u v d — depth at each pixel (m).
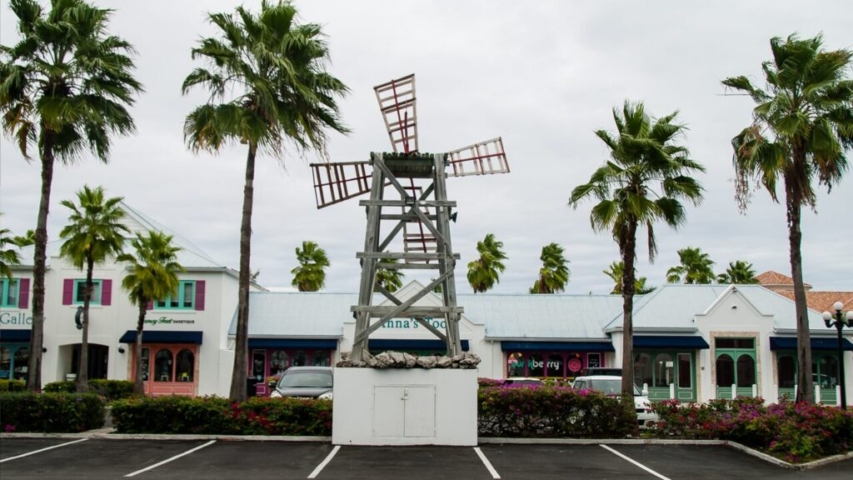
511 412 19.09
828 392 39.00
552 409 19.20
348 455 16.44
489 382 28.52
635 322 39.16
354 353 18.62
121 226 33.84
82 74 22.00
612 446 18.34
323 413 19.05
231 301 42.97
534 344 40.91
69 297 40.28
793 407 18.62
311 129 20.64
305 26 20.66
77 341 39.88
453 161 19.84
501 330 41.91
